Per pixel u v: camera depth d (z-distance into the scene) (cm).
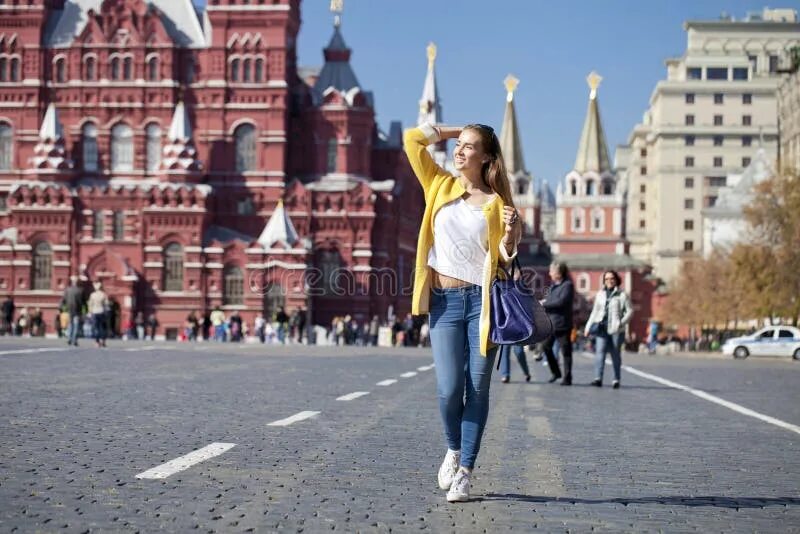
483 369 1162
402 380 3269
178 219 11300
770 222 9081
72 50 11738
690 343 15488
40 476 1223
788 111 14762
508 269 1178
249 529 993
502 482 1310
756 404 2705
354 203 11575
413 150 1189
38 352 4334
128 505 1078
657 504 1188
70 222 11331
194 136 11694
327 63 12194
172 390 2522
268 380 3055
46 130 11519
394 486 1252
